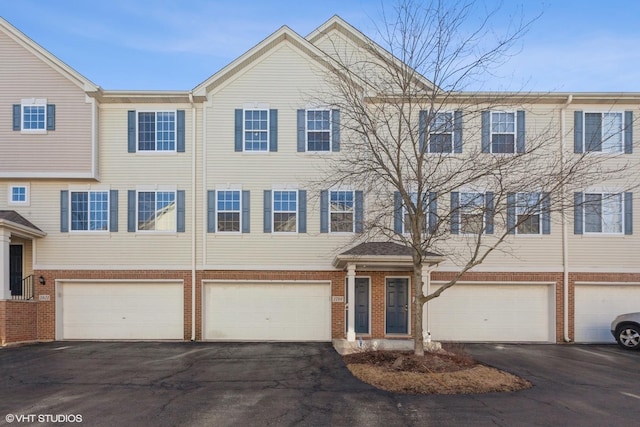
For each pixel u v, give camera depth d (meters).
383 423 7.37
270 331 16.72
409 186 13.00
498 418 7.61
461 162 14.98
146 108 17.05
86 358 12.92
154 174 16.91
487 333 16.78
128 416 7.68
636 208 16.80
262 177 16.84
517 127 16.59
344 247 15.73
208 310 16.81
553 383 9.98
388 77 14.14
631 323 14.84
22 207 16.77
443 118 13.67
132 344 15.66
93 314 16.84
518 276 16.64
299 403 8.41
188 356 13.25
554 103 16.91
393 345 14.08
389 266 15.64
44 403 8.41
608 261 16.70
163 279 16.64
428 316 15.90
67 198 16.80
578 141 16.72
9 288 15.73
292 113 16.95
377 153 12.52
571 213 15.79
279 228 16.77
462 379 9.80
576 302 16.72
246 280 16.66
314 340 16.64
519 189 11.49
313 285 16.83
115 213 16.80
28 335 16.06
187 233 16.75
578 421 7.49
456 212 12.82
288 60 17.03
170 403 8.41
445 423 7.37
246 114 17.02
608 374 10.98
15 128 16.59
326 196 16.72
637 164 16.73
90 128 16.58
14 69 16.73
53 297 16.61
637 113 16.89
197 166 16.91
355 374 10.63
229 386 9.64
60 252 16.70
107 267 16.67
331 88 16.72
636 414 7.86
